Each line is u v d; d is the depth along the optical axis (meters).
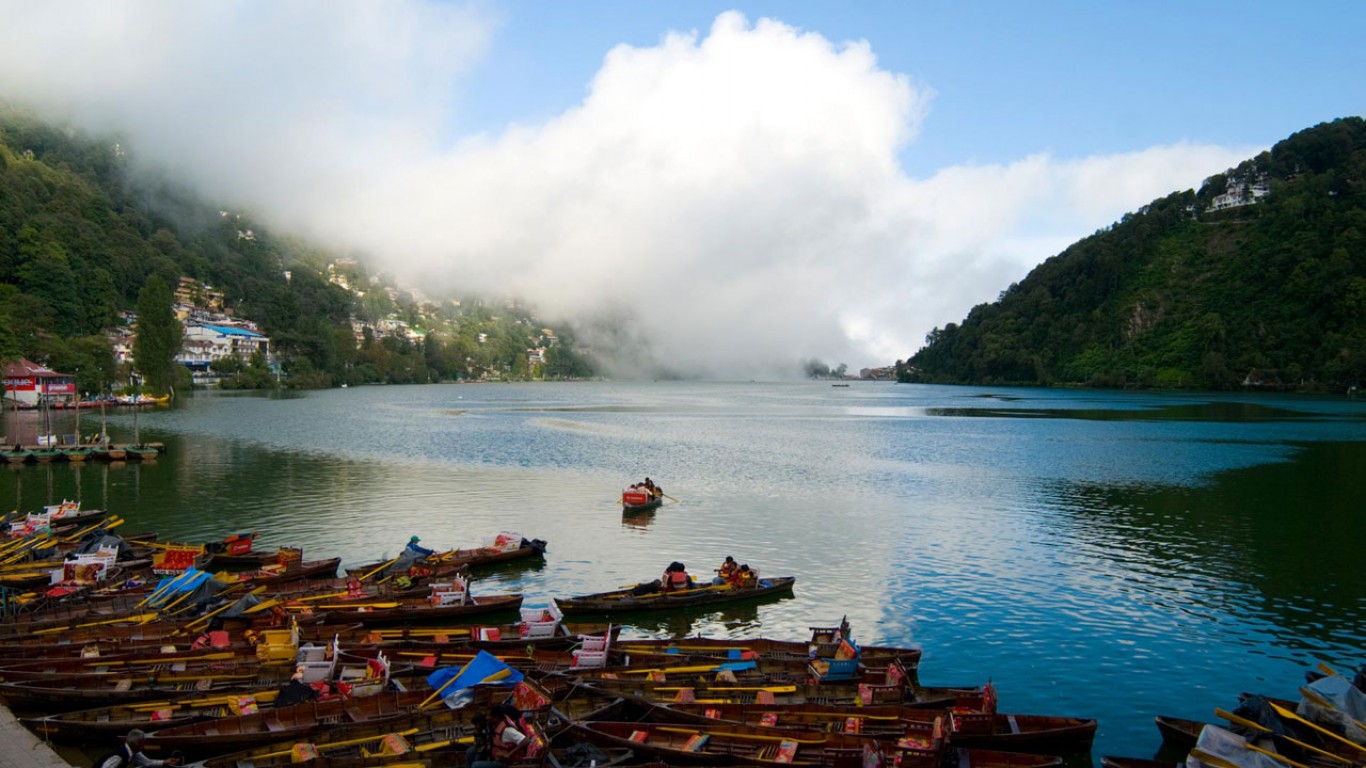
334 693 23.67
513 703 22.64
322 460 79.56
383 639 28.41
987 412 159.88
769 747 21.25
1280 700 24.00
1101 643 31.92
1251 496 62.91
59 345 149.62
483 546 44.03
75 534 45.16
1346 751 20.75
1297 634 33.06
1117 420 133.38
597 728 21.72
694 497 61.88
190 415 130.50
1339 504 59.59
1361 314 190.62
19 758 19.19
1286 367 195.75
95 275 186.00
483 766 18.92
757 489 65.88
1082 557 44.53
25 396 135.12
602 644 27.23
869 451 93.00
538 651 27.22
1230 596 37.81
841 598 37.19
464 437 104.44
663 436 110.88
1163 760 21.86
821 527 51.53
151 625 29.14
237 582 34.06
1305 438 102.31
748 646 28.27
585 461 81.94
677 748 21.03
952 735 21.77
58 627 29.70
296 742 20.47
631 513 55.06
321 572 38.38
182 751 20.56
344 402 177.62
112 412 133.88
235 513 53.88
